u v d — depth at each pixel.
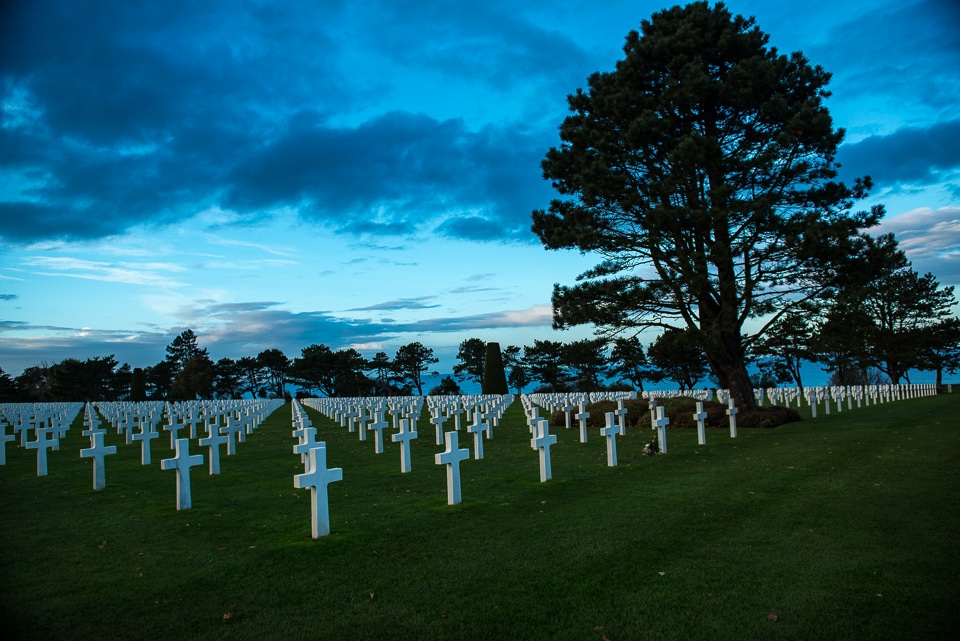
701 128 22.41
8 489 11.05
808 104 20.22
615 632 4.53
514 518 7.97
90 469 13.48
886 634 4.35
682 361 56.19
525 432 20.47
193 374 86.38
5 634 4.68
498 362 58.41
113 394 85.88
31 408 36.72
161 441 19.98
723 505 8.29
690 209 20.67
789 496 8.67
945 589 5.05
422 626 4.72
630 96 21.72
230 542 7.12
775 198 21.23
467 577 5.75
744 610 4.82
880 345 54.78
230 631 4.70
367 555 6.51
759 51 22.61
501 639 4.48
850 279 20.81
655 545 6.56
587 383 67.12
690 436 17.67
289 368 90.00
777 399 33.66
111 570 6.16
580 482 10.45
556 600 5.16
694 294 21.11
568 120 24.14
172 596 5.43
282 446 17.56
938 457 11.38
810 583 5.31
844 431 16.88
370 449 16.53
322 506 7.25
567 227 23.02
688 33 21.61
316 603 5.21
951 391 49.44
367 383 90.62
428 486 10.48
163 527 7.90
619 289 22.11
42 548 6.97
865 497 8.36
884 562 5.75
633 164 22.34
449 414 25.05
